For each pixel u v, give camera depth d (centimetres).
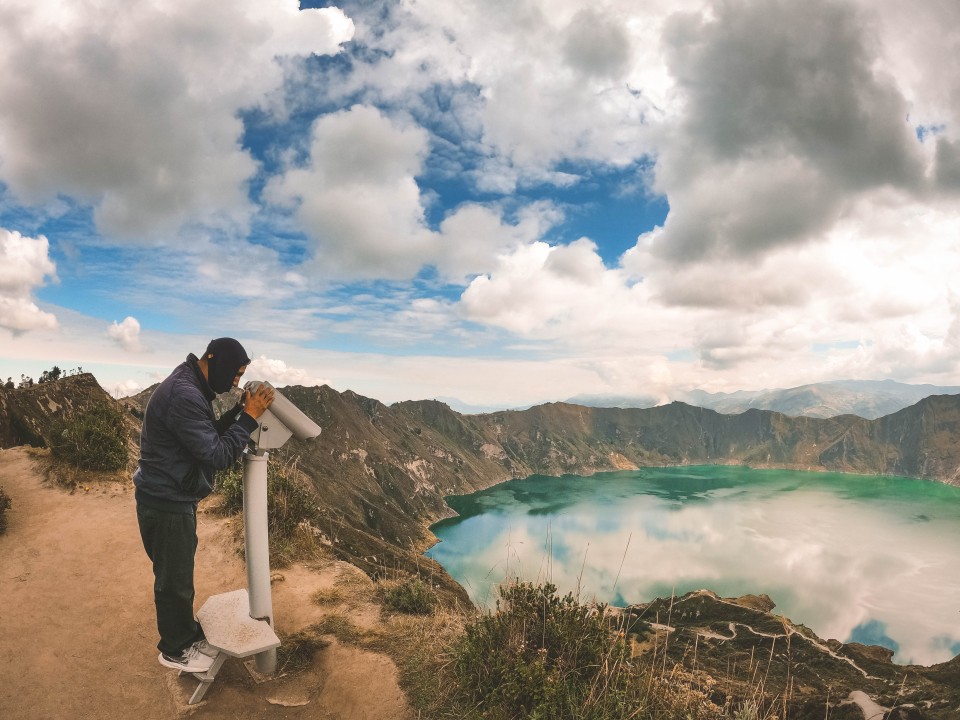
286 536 669
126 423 1010
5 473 838
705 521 19550
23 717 363
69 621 483
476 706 381
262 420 390
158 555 365
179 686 396
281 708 386
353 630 481
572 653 418
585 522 18838
